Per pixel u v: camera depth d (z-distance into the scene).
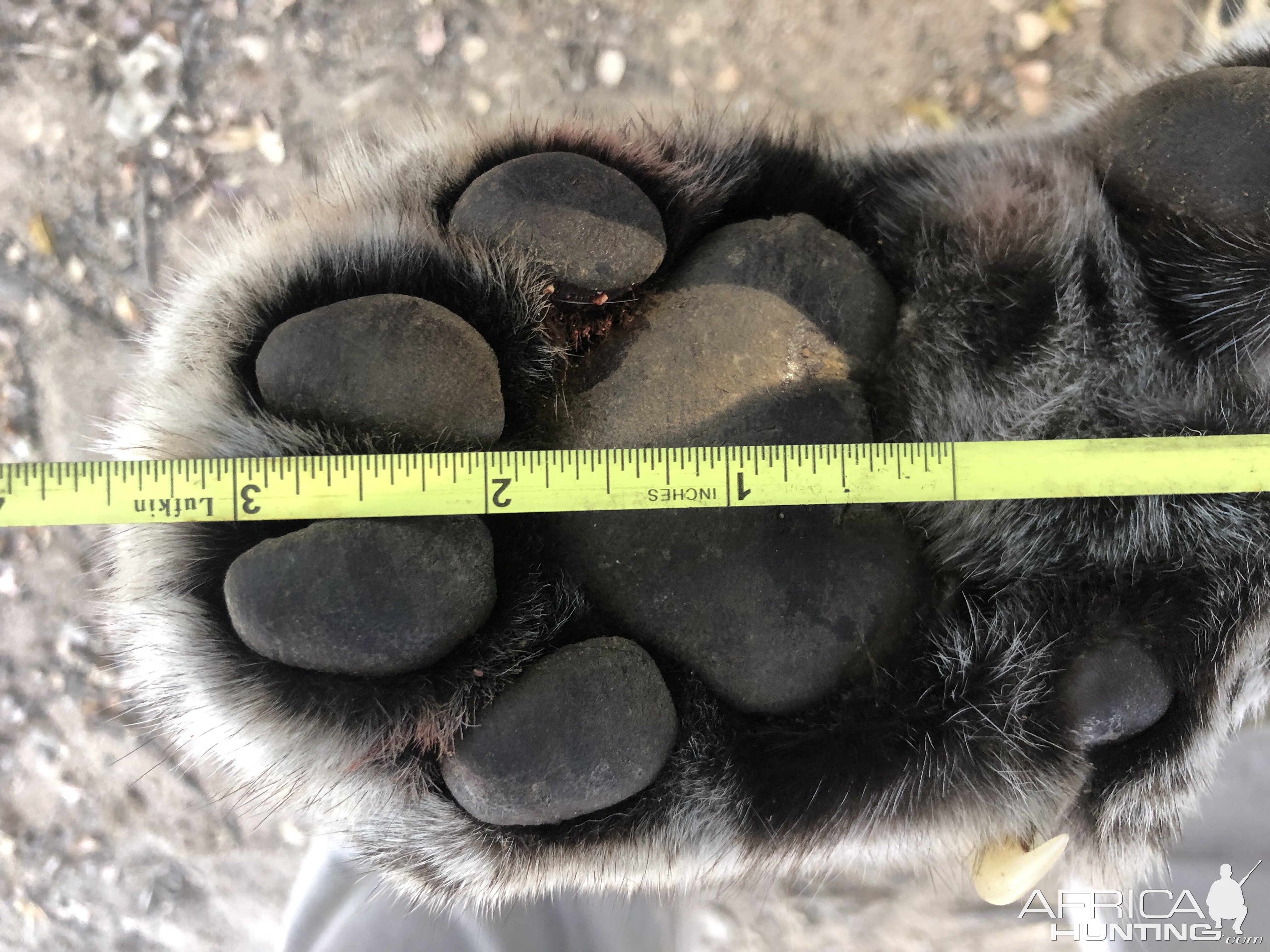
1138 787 0.14
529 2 0.23
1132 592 0.14
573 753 0.12
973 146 0.16
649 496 0.14
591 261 0.13
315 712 0.12
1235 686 0.15
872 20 0.23
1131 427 0.14
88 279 0.24
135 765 0.24
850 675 0.14
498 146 0.14
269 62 0.23
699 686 0.14
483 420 0.12
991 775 0.14
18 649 0.24
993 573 0.14
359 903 0.19
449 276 0.13
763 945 0.23
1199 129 0.13
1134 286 0.14
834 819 0.14
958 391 0.15
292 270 0.13
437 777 0.13
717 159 0.15
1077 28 0.23
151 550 0.13
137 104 0.23
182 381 0.13
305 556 0.12
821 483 0.14
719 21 0.23
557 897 0.20
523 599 0.13
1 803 0.24
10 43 0.23
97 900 0.24
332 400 0.12
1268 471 0.14
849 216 0.16
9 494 0.13
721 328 0.14
